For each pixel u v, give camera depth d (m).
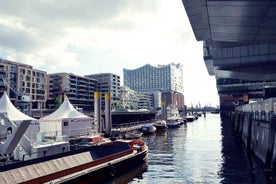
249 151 37.28
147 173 24.98
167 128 87.19
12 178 16.06
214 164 28.83
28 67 122.50
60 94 145.38
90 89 172.62
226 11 24.73
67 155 21.42
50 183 15.77
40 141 25.86
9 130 21.58
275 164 21.94
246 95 125.56
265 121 27.34
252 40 35.03
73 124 38.09
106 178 21.02
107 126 48.81
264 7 23.38
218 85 104.19
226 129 82.75
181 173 24.81
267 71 54.28
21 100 104.81
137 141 33.03
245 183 20.84
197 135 63.75
